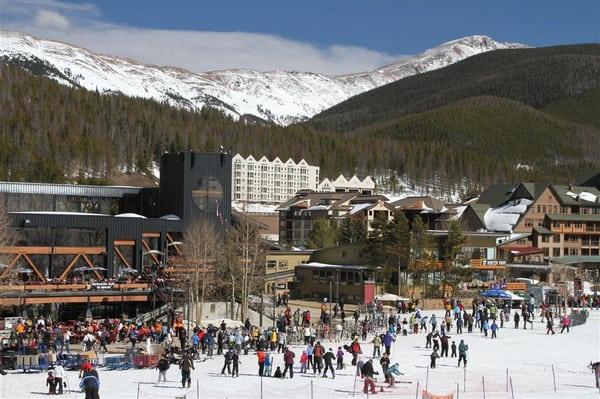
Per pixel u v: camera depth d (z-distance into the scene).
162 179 115.81
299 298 123.00
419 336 80.94
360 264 122.56
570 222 174.50
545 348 75.38
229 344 64.56
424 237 115.25
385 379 56.44
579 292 128.62
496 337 81.44
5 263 91.94
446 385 56.88
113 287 91.00
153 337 71.12
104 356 64.31
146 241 109.50
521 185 178.25
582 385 57.75
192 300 90.38
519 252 154.62
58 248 97.75
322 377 58.09
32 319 79.69
